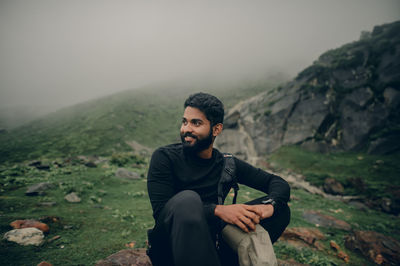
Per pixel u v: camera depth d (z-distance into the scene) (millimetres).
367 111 24844
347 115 26016
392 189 12961
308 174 18469
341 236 4750
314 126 26891
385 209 10734
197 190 1307
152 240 1156
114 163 11867
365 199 12266
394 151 20766
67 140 35250
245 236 1086
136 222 3973
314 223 5520
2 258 2191
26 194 5086
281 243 3680
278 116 30547
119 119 45344
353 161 21297
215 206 1151
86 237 3090
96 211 4414
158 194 1224
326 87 29031
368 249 3844
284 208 1359
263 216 1182
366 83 26297
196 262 831
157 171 1273
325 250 3771
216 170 1386
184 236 867
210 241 902
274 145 27984
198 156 1315
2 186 5676
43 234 2871
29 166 8805
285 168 22172
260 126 31422
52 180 6703
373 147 22016
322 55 34344
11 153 29578
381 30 33469
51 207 4344
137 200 5766
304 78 32406
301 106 29625
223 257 1242
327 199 10781
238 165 1512
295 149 25969
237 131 33531
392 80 24719
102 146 33844
